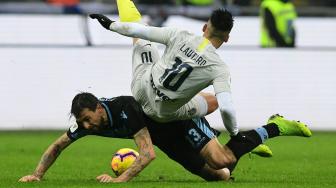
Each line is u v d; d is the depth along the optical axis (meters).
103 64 43.91
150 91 21.48
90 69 43.84
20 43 43.50
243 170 27.17
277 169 27.59
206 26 21.19
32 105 43.69
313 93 44.81
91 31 43.94
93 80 43.91
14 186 20.88
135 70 22.36
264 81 44.53
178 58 20.94
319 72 44.78
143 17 44.34
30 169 27.03
